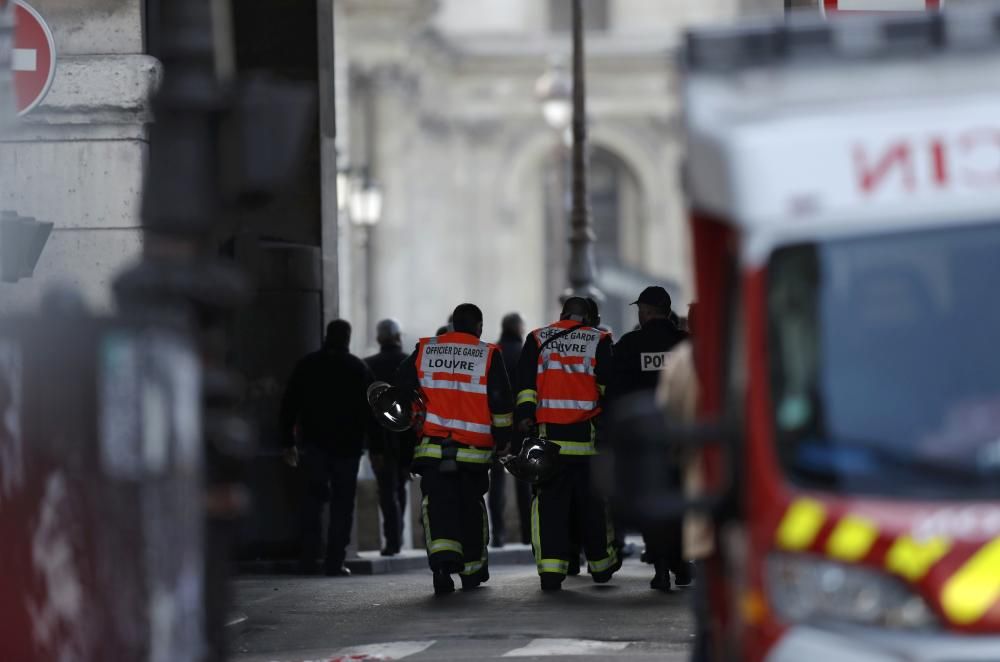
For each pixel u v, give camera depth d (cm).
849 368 1595
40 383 1784
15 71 2925
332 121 5125
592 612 3403
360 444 4688
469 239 16325
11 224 2975
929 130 1627
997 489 1538
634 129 16575
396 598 3825
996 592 1490
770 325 1611
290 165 1823
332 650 2984
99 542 1772
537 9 17512
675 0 17125
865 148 1625
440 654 2873
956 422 1568
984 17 1708
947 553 1505
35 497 1791
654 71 16438
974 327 1591
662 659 2750
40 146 3550
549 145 16375
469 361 3744
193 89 1808
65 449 1781
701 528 1866
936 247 1608
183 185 1798
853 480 1558
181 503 1766
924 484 1547
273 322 4894
